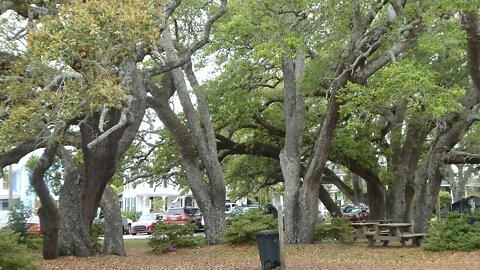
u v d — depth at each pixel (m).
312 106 27.09
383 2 18.80
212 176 23.86
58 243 18.19
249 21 19.27
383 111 23.11
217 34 22.38
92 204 18.72
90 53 11.62
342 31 18.80
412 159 27.34
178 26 24.12
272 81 27.89
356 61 18.33
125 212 58.72
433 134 29.78
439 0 14.94
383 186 29.50
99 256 18.88
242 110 25.50
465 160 22.17
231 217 25.61
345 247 20.91
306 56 23.98
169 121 23.88
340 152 26.27
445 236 18.88
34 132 12.05
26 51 12.03
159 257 19.23
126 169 28.02
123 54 12.28
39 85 12.14
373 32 19.34
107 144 17.45
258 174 31.81
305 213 22.64
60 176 27.48
